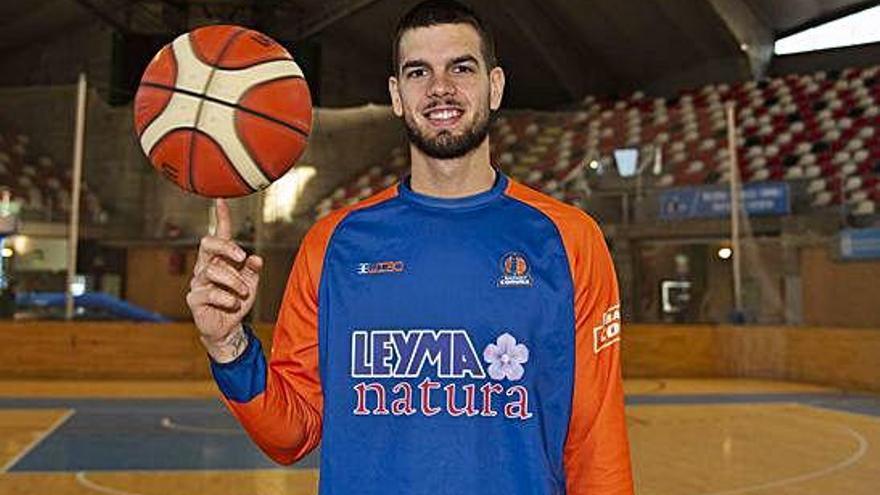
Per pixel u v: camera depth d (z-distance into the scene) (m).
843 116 22.64
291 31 26.92
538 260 2.09
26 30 26.36
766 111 24.03
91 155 22.67
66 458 7.91
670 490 6.54
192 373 16.20
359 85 28.80
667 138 23.11
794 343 16.58
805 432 9.81
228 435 9.45
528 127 25.25
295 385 2.18
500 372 2.01
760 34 25.83
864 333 14.80
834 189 20.06
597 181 21.55
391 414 2.02
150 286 22.38
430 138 2.08
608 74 28.53
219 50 2.07
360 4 24.69
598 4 24.95
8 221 19.64
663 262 20.95
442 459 1.97
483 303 2.04
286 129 2.05
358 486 2.00
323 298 2.15
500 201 2.17
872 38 24.78
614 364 2.14
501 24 26.50
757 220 19.50
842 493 6.46
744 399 13.48
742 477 7.09
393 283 2.08
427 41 2.07
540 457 1.99
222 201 2.11
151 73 2.07
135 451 8.35
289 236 21.67
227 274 1.93
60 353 15.95
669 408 12.21
